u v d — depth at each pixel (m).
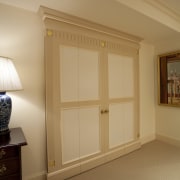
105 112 2.29
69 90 1.94
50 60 1.78
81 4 1.59
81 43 2.02
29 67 1.74
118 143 2.48
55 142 1.83
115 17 1.89
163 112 3.07
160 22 2.05
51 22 1.75
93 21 2.00
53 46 1.79
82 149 2.06
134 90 2.72
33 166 1.77
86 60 2.08
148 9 1.86
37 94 1.79
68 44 1.91
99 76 2.22
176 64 2.81
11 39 1.64
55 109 1.83
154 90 3.21
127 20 1.97
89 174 1.99
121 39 2.47
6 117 1.34
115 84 2.43
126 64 2.59
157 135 3.18
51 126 1.80
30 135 1.75
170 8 2.01
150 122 3.13
